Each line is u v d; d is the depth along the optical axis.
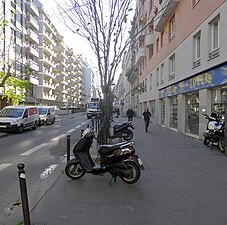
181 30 17.67
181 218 4.45
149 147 12.06
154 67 28.17
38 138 16.81
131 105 59.75
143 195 5.62
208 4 13.02
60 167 8.30
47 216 4.54
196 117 15.33
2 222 4.35
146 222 4.30
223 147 10.56
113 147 6.51
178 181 6.65
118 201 5.26
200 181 6.65
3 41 27.31
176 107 19.92
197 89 14.45
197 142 13.56
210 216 4.54
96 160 7.94
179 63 18.16
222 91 11.98
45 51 59.69
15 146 13.34
